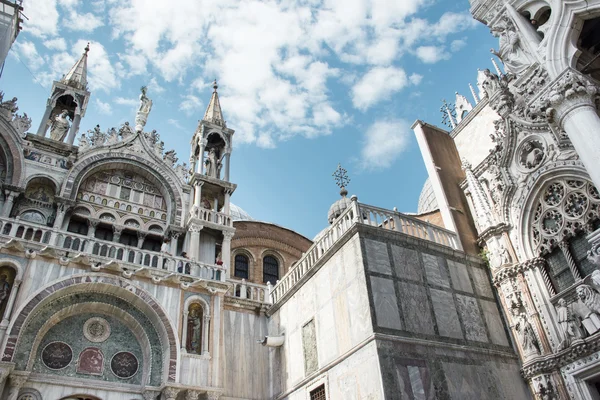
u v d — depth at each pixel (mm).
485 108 24156
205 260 23766
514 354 17781
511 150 20328
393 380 14188
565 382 16141
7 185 20656
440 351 15891
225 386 19156
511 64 17797
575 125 13500
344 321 16688
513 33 17781
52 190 22422
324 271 18797
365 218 18594
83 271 17641
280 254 35000
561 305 17047
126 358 18016
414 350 15312
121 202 24172
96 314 18250
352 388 15273
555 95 14062
